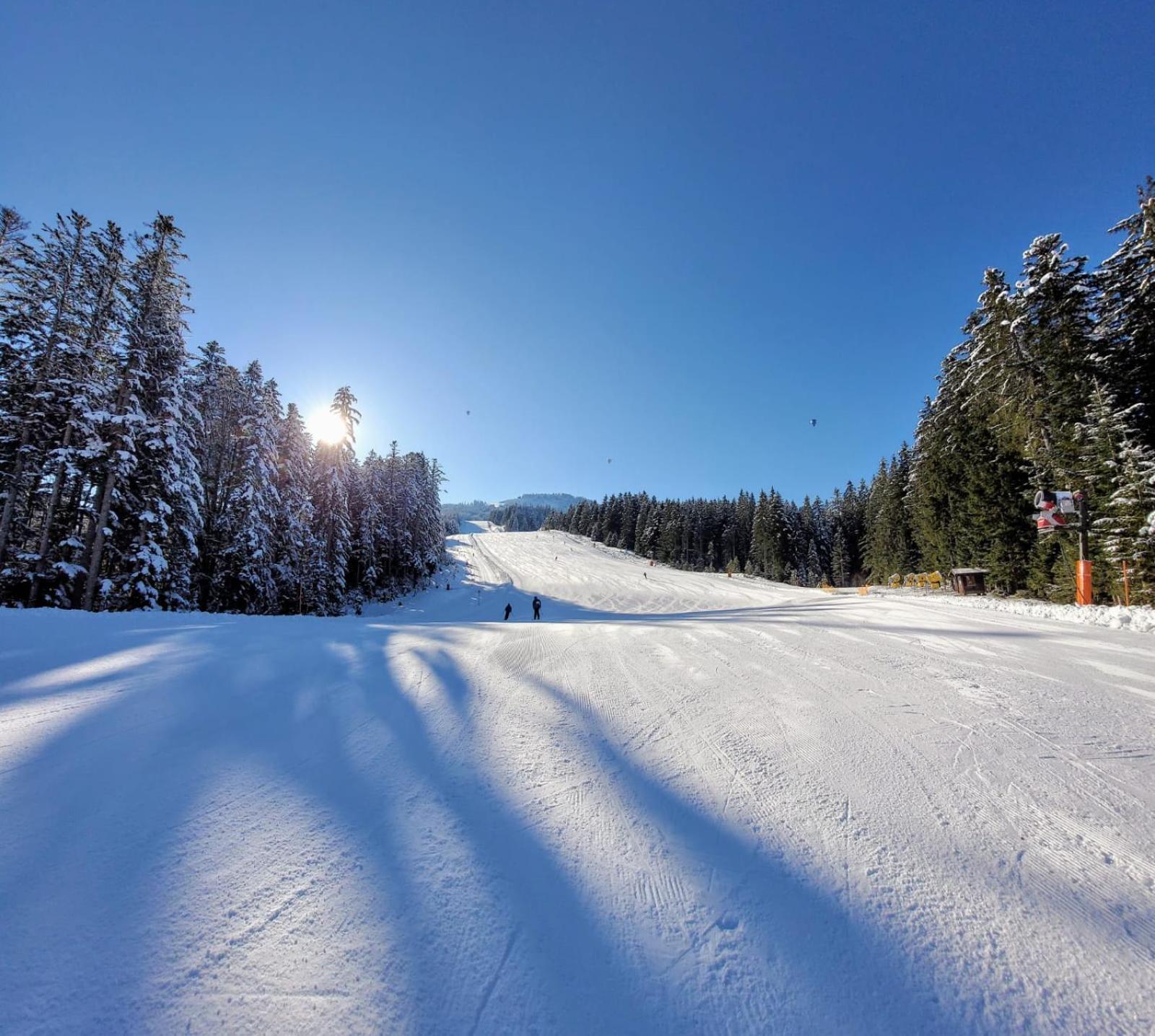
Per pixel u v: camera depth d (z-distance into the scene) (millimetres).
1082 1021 1616
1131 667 5406
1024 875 2256
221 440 23859
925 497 28344
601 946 1906
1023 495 19141
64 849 2340
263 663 5703
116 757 3275
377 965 1788
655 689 4934
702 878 2266
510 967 1808
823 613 11883
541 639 7605
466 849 2432
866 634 7719
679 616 18188
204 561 22344
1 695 4414
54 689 4594
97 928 1896
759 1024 1628
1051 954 1852
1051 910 2057
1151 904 2076
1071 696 4469
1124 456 13625
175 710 4129
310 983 1714
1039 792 2916
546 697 4672
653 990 1737
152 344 16984
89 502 18469
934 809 2768
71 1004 1619
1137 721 3889
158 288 17125
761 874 2287
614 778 3137
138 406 16469
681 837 2553
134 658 5754
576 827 2621
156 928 1911
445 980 1743
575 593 47750
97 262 16688
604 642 7336
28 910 1965
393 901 2084
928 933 1960
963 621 9133
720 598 43688
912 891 2170
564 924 2002
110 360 16953
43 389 15789
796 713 4199
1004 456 20078
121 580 16359
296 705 4387
